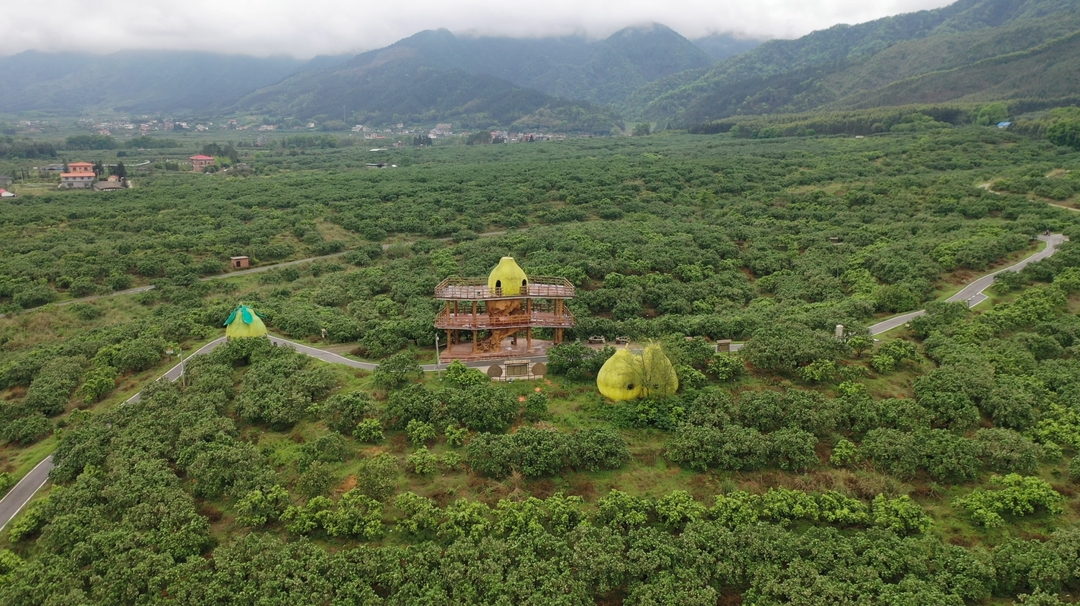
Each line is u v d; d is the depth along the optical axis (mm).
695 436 51438
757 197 153500
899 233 115250
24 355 78625
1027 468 48531
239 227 141250
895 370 64062
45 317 96000
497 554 41844
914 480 48500
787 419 54188
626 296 88500
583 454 50250
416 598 39094
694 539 42375
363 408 56594
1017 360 64062
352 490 47688
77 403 66062
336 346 76375
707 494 47750
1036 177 143500
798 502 45875
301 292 102625
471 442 52250
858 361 65500
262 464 52062
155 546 43562
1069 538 40906
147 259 118312
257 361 68750
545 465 49219
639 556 41000
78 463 52781
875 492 46688
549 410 58406
